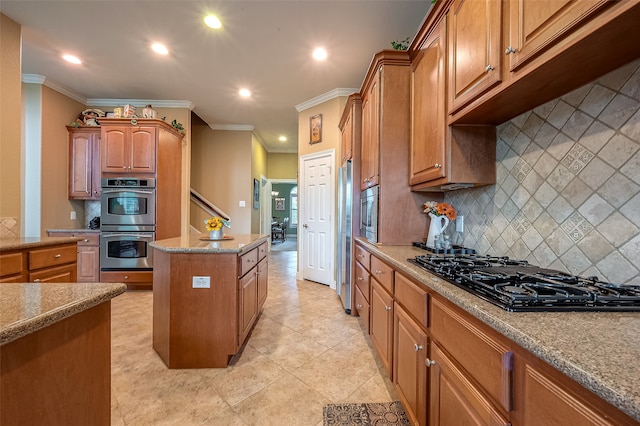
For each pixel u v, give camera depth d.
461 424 0.86
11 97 2.46
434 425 1.06
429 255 1.58
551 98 1.20
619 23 0.71
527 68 0.98
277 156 7.71
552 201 1.21
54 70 3.37
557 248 1.18
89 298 0.81
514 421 0.65
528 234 1.34
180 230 4.16
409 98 2.10
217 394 1.64
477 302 0.81
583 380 0.47
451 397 0.93
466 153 1.56
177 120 4.32
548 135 1.24
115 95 4.07
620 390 0.42
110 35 2.69
